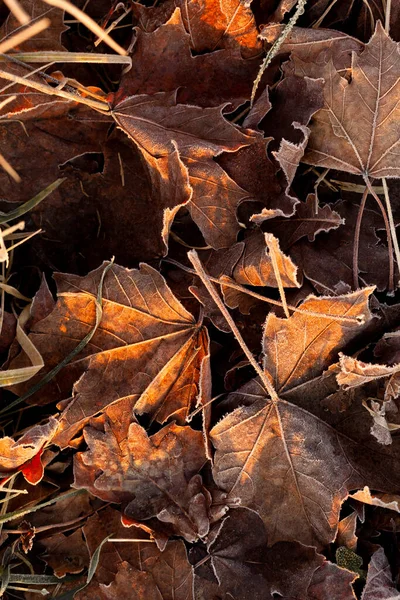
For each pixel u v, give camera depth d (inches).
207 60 27.0
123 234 27.3
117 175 27.3
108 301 26.5
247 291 26.2
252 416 26.4
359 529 27.3
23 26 26.5
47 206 27.4
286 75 26.8
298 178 27.5
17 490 26.5
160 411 26.8
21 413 27.3
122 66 27.3
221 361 27.1
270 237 25.5
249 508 26.5
